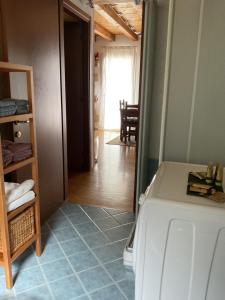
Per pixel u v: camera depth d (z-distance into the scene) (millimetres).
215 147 1807
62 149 2631
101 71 7359
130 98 7367
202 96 1746
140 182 2100
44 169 2283
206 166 1689
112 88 7398
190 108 1801
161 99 1987
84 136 3691
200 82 1728
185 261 1107
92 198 2881
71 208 2633
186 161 1895
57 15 2314
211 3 1588
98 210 2596
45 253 1926
